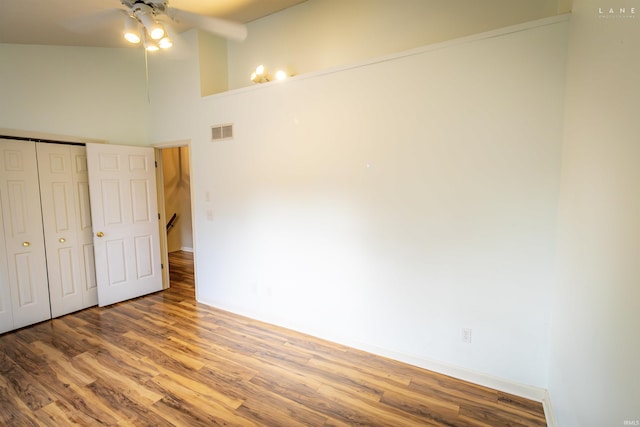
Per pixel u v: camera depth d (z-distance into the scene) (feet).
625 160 3.35
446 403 6.82
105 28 10.18
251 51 12.34
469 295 7.43
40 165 10.87
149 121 13.85
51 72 11.18
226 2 10.36
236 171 11.23
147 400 6.93
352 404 6.81
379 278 8.59
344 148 8.83
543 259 6.59
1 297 10.05
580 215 4.92
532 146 6.51
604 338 3.74
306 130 9.48
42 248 10.95
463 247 7.39
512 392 7.09
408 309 8.23
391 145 8.10
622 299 3.29
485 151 6.98
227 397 7.04
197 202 12.59
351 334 9.22
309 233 9.71
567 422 5.12
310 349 9.10
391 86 7.98
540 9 7.61
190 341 9.60
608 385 3.56
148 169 13.58
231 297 11.97
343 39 10.31
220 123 11.50
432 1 8.80
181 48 12.17
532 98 6.44
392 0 9.39
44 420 6.34
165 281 14.67
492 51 6.73
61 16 8.68
